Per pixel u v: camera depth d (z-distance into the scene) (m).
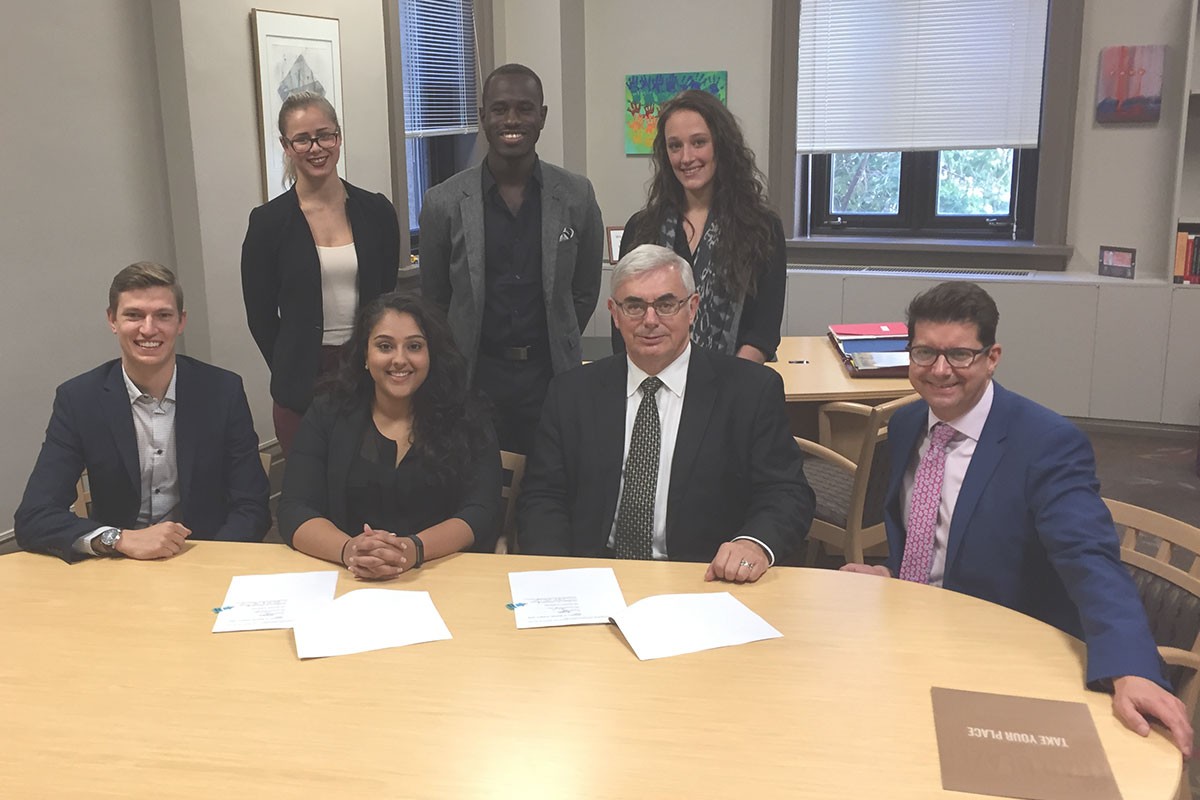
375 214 3.20
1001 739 1.35
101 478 2.40
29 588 1.91
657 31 6.36
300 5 4.45
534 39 6.18
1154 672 1.44
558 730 1.39
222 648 1.65
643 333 2.15
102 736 1.39
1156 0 5.31
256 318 3.16
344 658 1.61
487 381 2.97
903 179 6.26
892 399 3.47
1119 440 5.40
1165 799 1.23
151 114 3.97
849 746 1.34
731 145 2.83
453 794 1.25
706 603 1.78
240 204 4.24
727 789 1.25
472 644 1.65
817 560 3.79
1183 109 5.11
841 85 6.07
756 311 2.94
